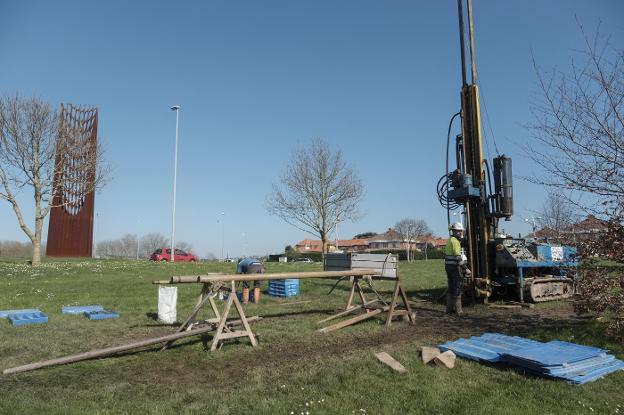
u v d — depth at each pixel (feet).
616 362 19.15
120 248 273.75
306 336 25.29
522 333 25.53
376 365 19.35
